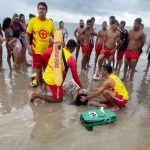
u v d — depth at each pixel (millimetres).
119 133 2631
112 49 5035
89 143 2400
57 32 3287
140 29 4555
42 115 2951
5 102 3316
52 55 3258
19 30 5207
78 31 6320
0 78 4480
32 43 3719
